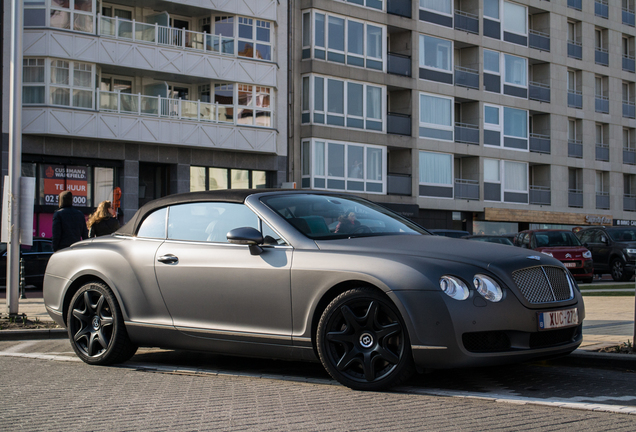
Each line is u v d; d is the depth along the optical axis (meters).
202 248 6.10
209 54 29.48
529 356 5.09
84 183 27.44
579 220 43.34
